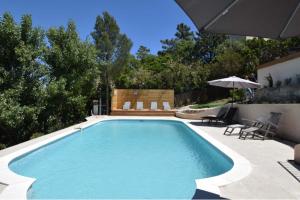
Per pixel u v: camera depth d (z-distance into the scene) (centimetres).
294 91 988
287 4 237
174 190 521
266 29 262
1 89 1290
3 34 1279
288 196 406
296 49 2045
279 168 560
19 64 1345
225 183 464
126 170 667
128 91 2481
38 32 1388
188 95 2720
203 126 1420
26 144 870
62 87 1428
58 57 1501
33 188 510
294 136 893
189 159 788
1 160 653
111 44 2362
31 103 1362
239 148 784
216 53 3438
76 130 1260
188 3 222
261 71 1438
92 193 504
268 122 963
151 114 2253
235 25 251
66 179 595
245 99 1830
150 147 990
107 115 2306
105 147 995
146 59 4216
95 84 1812
